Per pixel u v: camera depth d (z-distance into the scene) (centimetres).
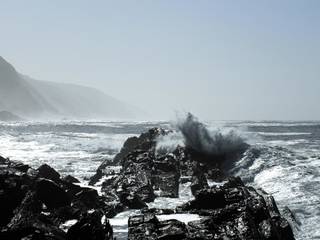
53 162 3234
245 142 2941
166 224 1188
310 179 2212
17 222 1151
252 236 1130
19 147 4462
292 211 1677
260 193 1742
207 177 2362
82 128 8794
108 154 3831
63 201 1542
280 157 2711
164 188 2027
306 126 8125
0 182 1356
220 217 1233
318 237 1382
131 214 1588
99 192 1961
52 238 1091
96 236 1084
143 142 2986
